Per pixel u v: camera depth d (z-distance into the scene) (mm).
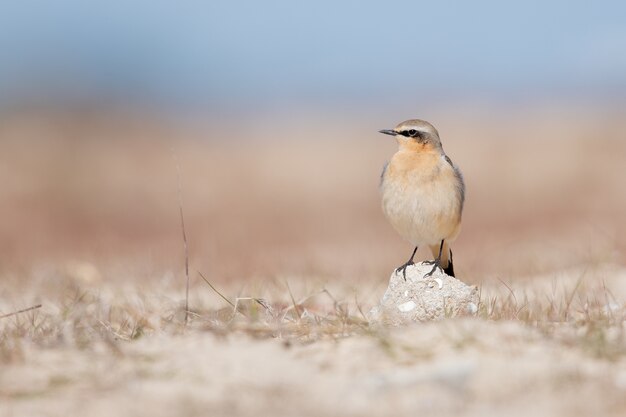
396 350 13328
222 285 22281
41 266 25500
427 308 15961
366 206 49094
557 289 20609
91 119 95875
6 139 71875
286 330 15227
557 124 75625
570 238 34000
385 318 16016
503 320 15438
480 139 68500
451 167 18141
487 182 52812
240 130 97250
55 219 45219
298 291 20781
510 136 69188
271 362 13227
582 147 61469
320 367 12961
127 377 12773
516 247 31078
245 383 12414
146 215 47656
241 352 13719
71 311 17594
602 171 53531
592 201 45688
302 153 70375
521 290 20766
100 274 24125
